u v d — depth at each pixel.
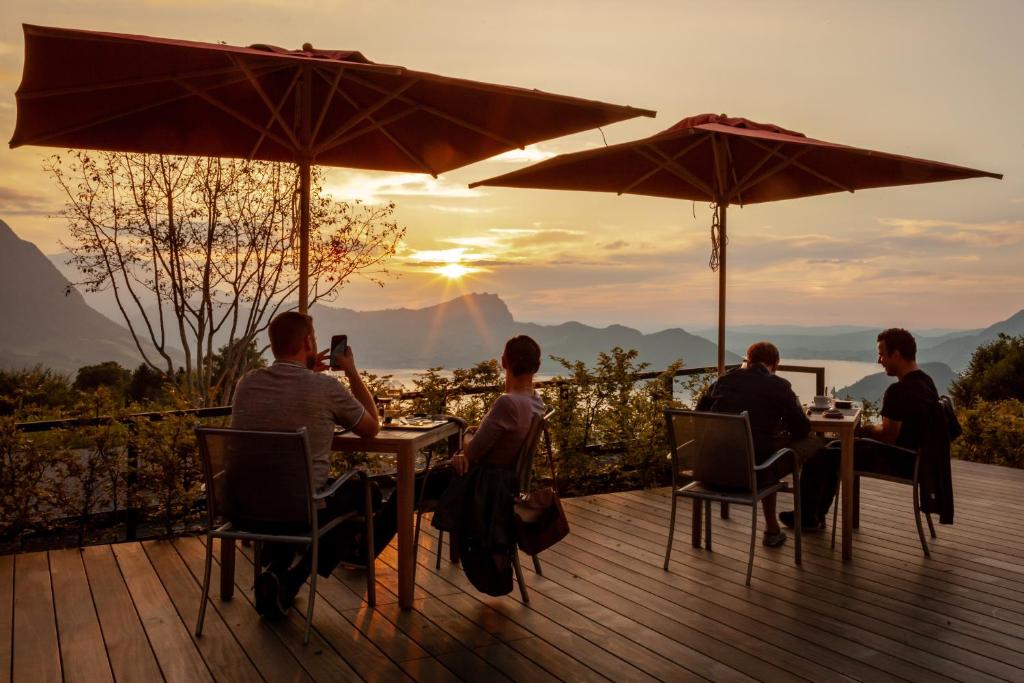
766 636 3.33
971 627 3.45
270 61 3.49
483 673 2.94
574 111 4.05
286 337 3.32
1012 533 5.04
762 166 6.05
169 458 4.82
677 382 6.84
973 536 4.96
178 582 3.95
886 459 4.63
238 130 4.66
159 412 5.00
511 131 4.42
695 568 4.27
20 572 4.08
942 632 3.39
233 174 11.03
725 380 4.43
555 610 3.62
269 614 3.42
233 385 12.00
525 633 3.34
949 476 4.52
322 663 3.02
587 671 2.97
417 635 3.31
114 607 3.60
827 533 5.01
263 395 3.26
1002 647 3.24
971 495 6.14
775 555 4.53
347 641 3.24
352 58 4.08
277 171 10.92
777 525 4.72
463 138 4.71
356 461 5.63
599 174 5.93
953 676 2.96
